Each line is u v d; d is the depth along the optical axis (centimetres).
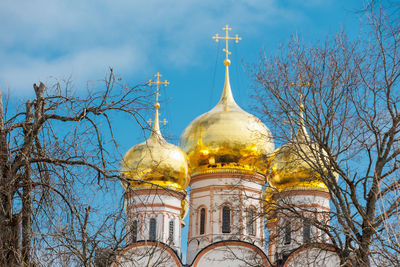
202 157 4812
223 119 4869
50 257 1669
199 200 4791
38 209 1717
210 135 4809
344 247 2523
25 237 1681
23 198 1709
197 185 4841
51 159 1720
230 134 4766
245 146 4719
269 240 2973
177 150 4753
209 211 4619
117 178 1788
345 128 2539
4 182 1647
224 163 4772
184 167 4756
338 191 2483
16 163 1689
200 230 4747
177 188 4709
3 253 1611
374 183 2294
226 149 4747
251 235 4584
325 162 2770
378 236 2100
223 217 4662
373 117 2470
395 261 2000
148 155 4641
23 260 1633
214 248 4428
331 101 2542
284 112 2716
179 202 4728
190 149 4894
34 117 1756
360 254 2267
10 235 1655
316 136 2564
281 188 4459
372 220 2278
